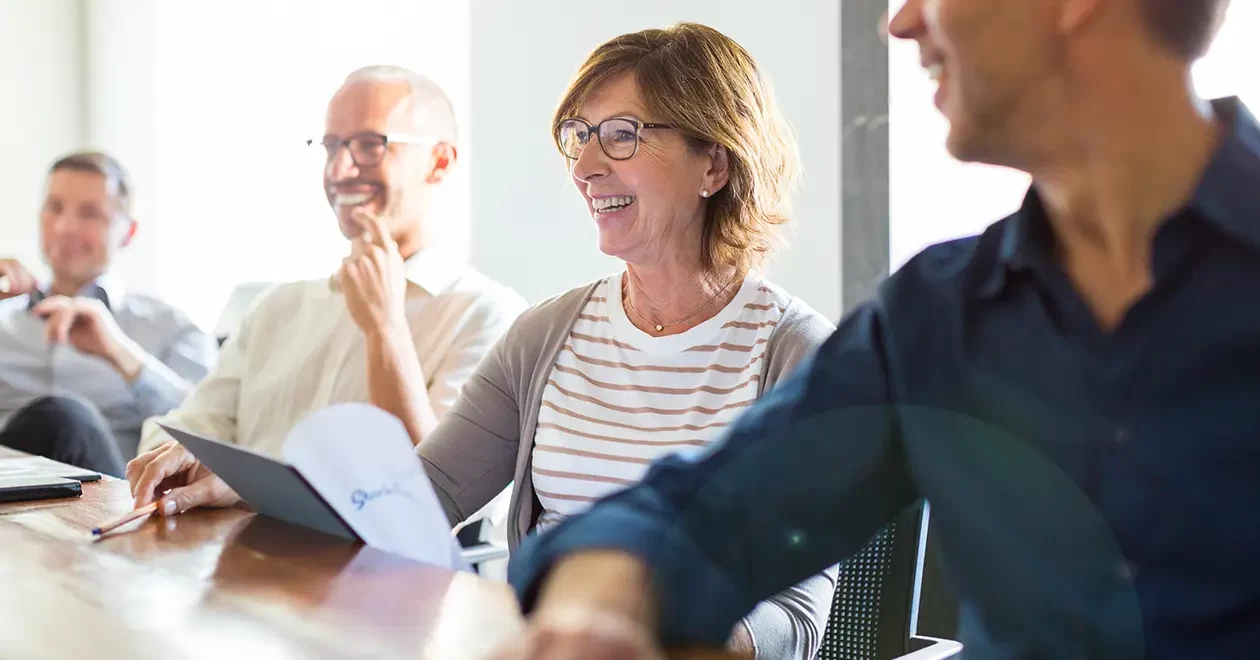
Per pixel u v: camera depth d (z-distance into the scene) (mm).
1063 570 814
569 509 1672
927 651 1259
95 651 859
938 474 895
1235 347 721
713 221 1700
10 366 3666
